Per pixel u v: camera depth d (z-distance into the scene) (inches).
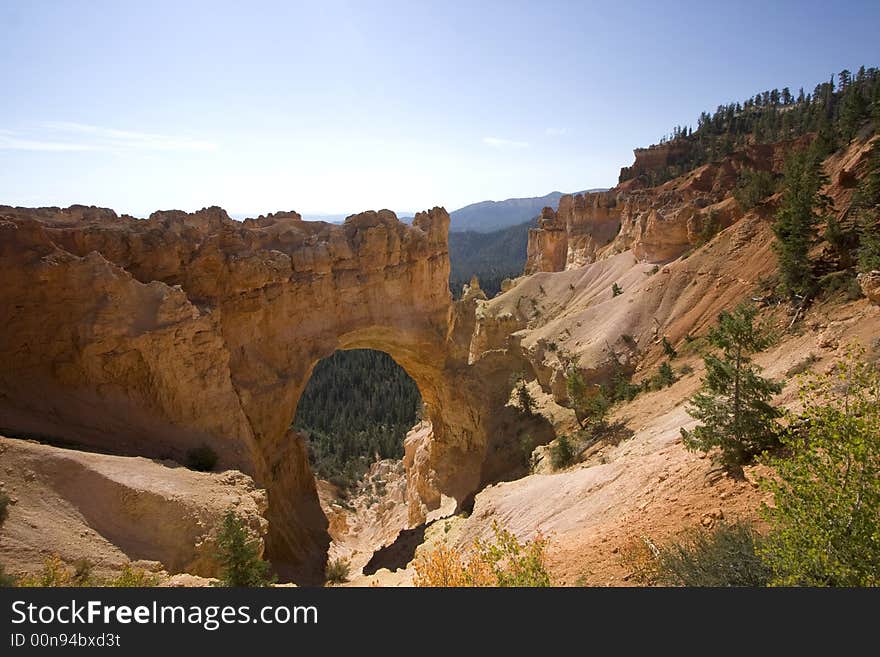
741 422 577.9
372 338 1881.2
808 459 335.9
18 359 984.3
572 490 956.0
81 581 568.1
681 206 2667.3
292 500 1619.1
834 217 1403.8
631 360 1844.2
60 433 928.9
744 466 570.9
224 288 1405.0
